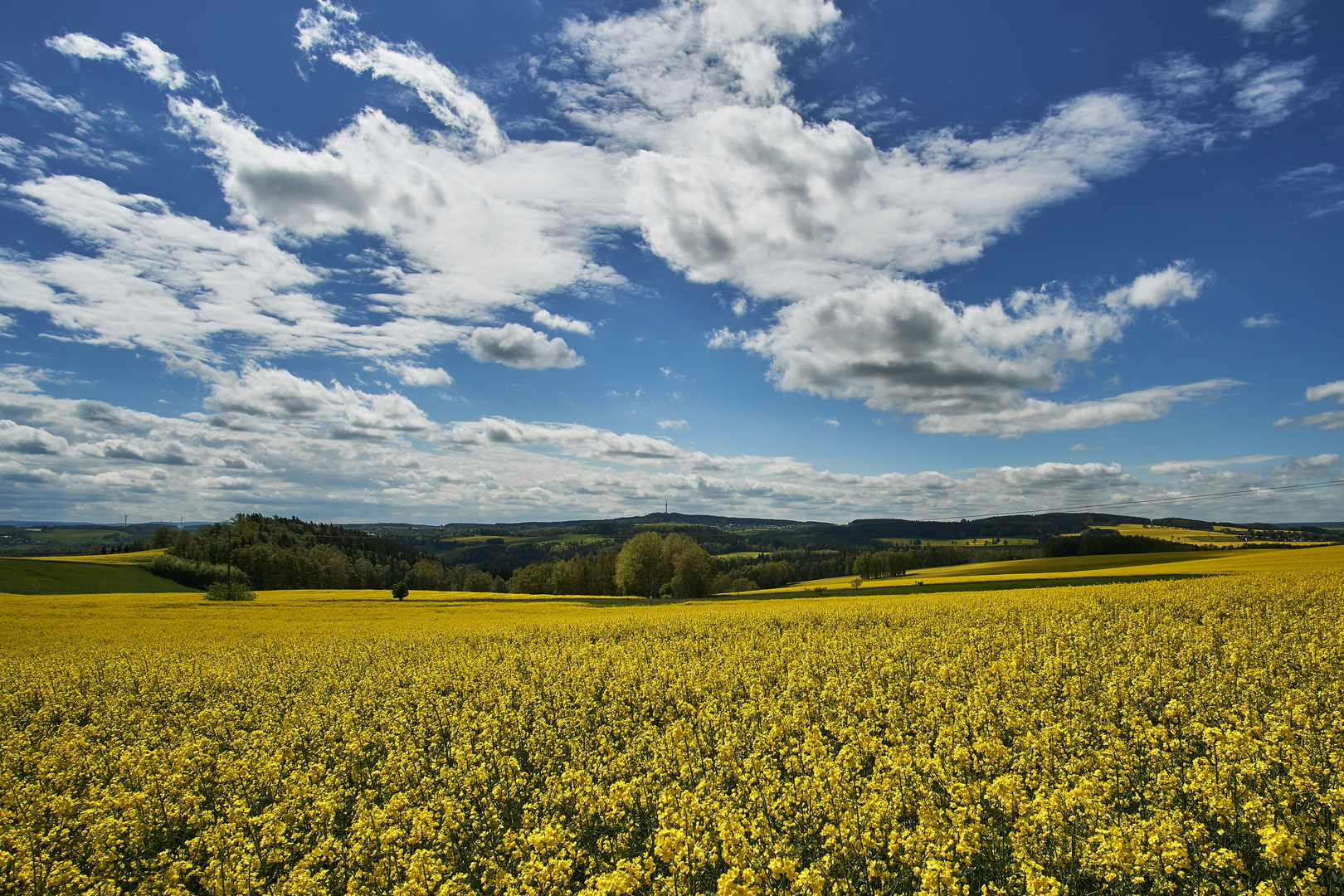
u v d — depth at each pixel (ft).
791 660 65.10
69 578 251.39
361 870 25.70
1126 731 37.32
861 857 23.52
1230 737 26.89
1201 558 227.81
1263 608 81.92
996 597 119.65
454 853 27.30
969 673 54.29
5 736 48.14
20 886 24.66
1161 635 65.46
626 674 61.41
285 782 34.96
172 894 23.84
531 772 38.09
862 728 36.37
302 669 72.54
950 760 30.76
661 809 26.73
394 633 110.22
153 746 44.47
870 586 239.09
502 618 142.00
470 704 52.90
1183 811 25.72
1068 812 23.93
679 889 21.77
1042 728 35.63
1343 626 60.85
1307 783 24.43
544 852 24.81
